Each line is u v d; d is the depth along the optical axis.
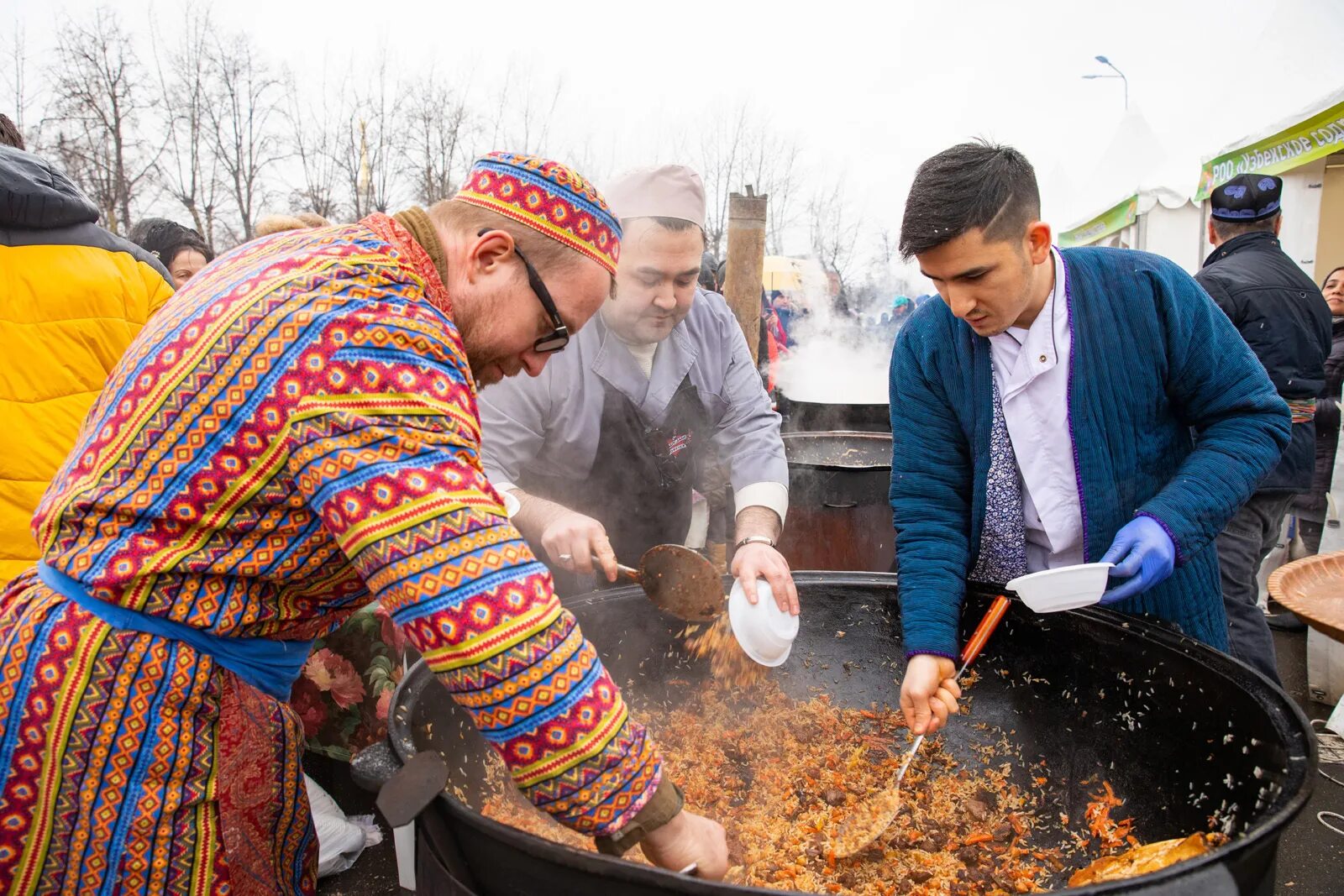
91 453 0.91
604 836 0.88
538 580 0.81
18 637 0.90
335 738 2.32
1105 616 1.50
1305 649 3.63
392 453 0.80
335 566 0.96
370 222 0.99
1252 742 1.19
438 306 0.98
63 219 1.93
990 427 1.57
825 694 1.83
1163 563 1.34
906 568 1.59
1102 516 1.53
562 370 1.95
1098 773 1.49
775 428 2.16
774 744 1.71
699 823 0.94
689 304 1.92
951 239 1.33
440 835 1.02
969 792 1.55
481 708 0.79
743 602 1.57
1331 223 4.62
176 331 0.88
